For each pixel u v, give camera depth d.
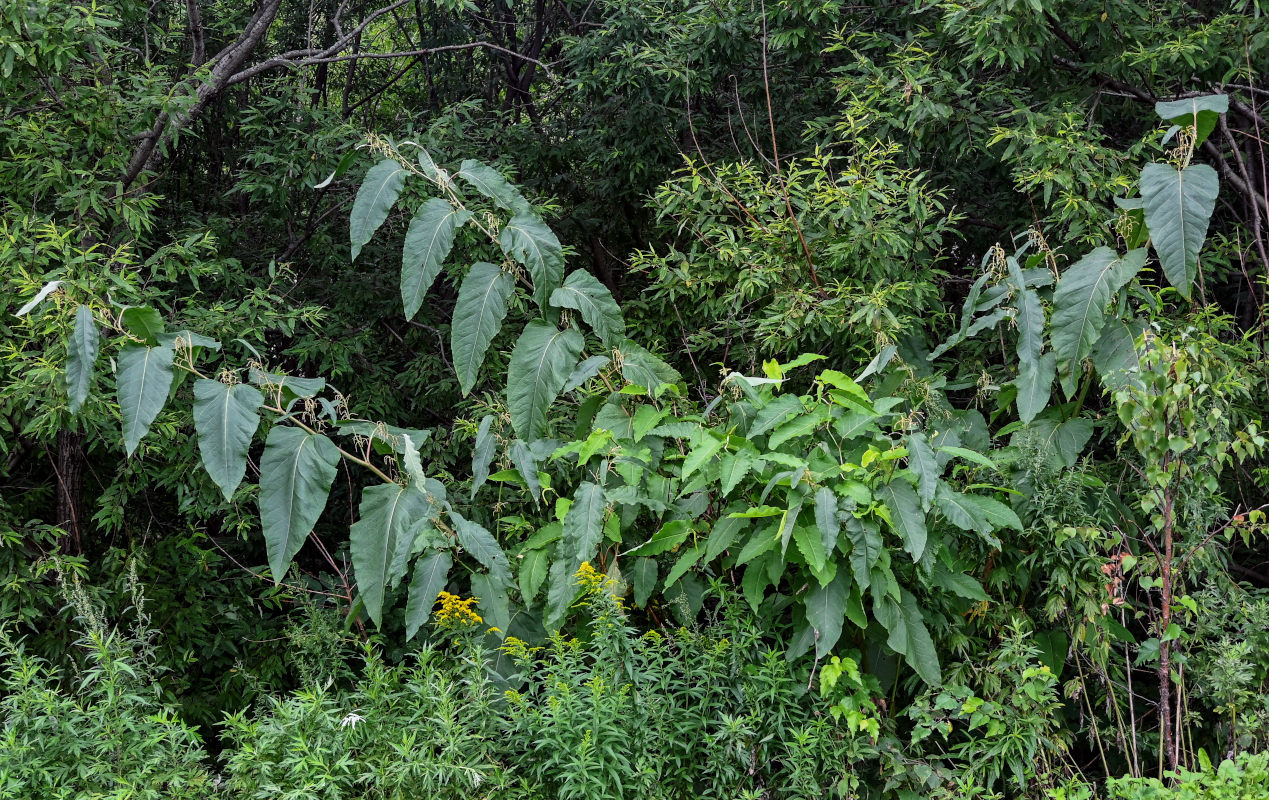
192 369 3.58
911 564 3.83
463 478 6.56
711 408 4.05
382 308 7.46
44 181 5.12
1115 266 3.79
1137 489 4.18
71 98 5.30
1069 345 3.79
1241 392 4.35
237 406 3.50
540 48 9.34
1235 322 5.57
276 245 7.65
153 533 6.41
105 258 5.09
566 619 4.12
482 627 3.97
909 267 5.21
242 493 5.62
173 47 7.43
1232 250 5.30
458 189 3.96
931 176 6.41
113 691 3.20
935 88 5.29
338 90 9.88
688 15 6.56
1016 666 3.61
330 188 7.52
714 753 3.40
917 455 3.50
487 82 9.95
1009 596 4.05
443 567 3.86
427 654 3.59
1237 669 3.44
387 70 9.97
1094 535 3.54
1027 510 3.82
